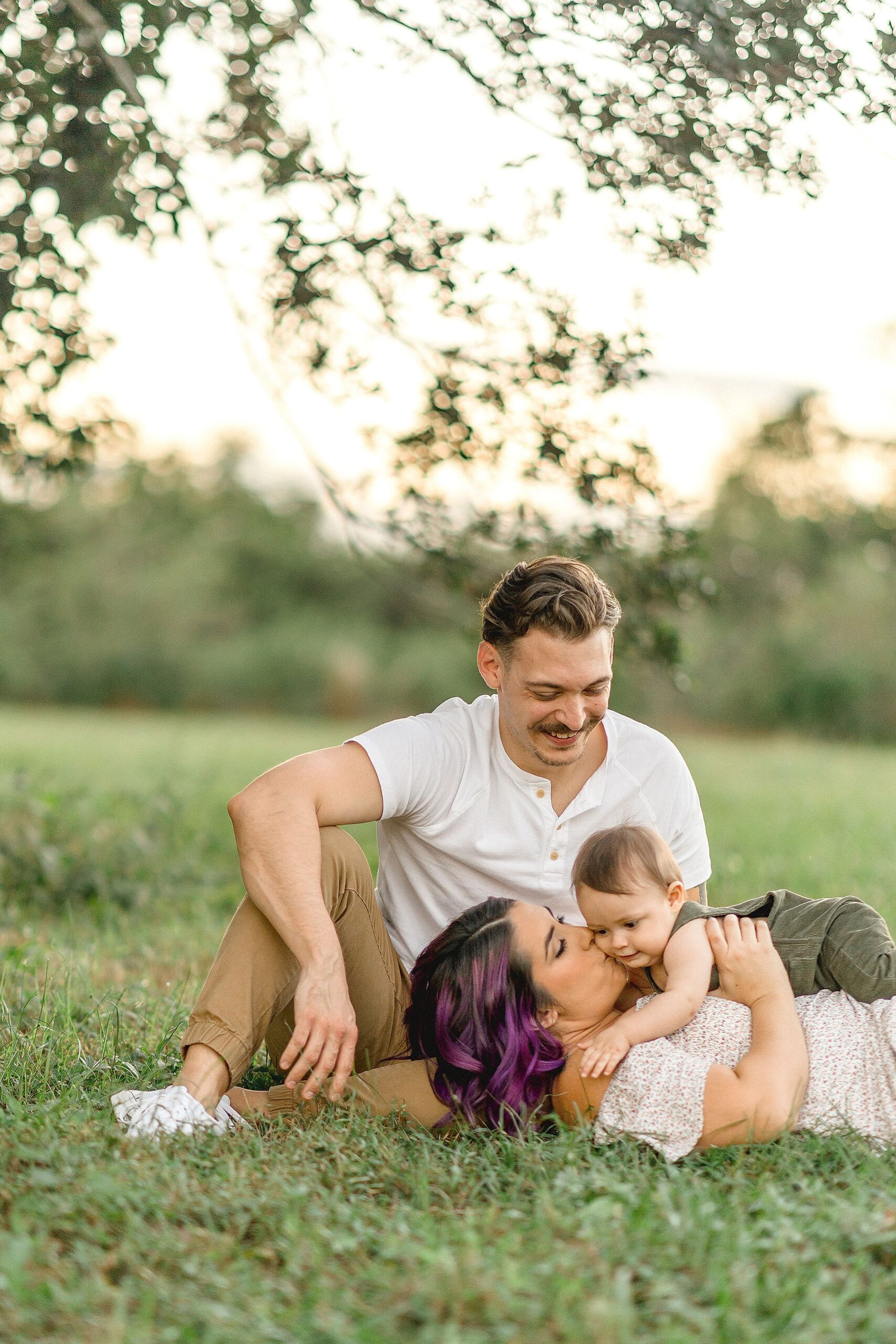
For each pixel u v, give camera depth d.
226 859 7.70
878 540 24.92
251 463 31.08
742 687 23.56
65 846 7.06
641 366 4.97
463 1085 2.85
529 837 3.22
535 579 3.02
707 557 5.77
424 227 4.58
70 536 27.97
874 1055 2.74
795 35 3.88
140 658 28.72
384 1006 3.19
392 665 28.84
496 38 4.11
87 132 4.38
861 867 6.69
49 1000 4.07
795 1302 1.93
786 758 15.27
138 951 5.37
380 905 3.43
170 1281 2.04
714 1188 2.36
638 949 2.89
